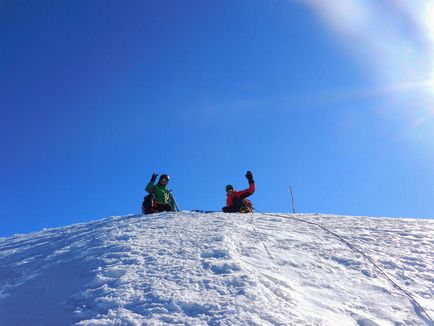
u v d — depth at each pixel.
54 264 5.84
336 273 5.27
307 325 3.88
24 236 8.73
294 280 4.96
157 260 5.31
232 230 6.68
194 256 5.41
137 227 7.27
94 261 5.48
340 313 4.34
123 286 4.58
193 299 4.22
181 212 8.95
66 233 7.89
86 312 4.19
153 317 3.96
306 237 6.61
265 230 6.87
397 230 7.25
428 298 4.84
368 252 6.04
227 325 3.77
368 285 5.02
